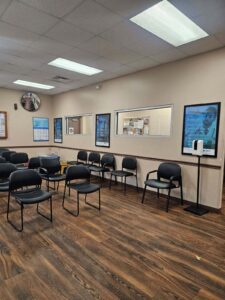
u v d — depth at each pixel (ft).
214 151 11.08
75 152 21.29
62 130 22.98
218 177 11.03
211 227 9.55
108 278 6.18
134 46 10.57
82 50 11.21
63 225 9.52
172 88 12.72
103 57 12.16
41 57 12.40
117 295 5.55
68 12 7.70
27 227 9.27
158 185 11.59
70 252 7.45
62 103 22.74
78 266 6.69
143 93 14.39
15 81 18.11
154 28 8.81
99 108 18.06
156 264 6.87
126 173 14.62
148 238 8.52
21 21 8.35
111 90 16.83
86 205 12.05
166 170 12.58
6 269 6.48
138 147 15.01
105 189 15.30
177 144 12.70
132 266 6.75
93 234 8.76
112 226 9.52
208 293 5.67
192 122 11.90
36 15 7.92
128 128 16.58
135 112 16.17
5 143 20.97
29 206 11.66
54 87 20.15
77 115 20.67
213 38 9.51
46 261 6.91
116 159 16.69
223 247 7.95
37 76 16.44
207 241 8.36
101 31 9.09
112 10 7.52
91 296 5.50
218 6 7.15
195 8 7.29
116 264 6.83
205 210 11.36
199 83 11.48
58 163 14.58
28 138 22.61
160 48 10.74
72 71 15.05
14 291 5.63
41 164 13.94
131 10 7.51
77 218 10.30
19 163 17.06
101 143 18.08
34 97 22.67
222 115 10.73
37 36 9.68
